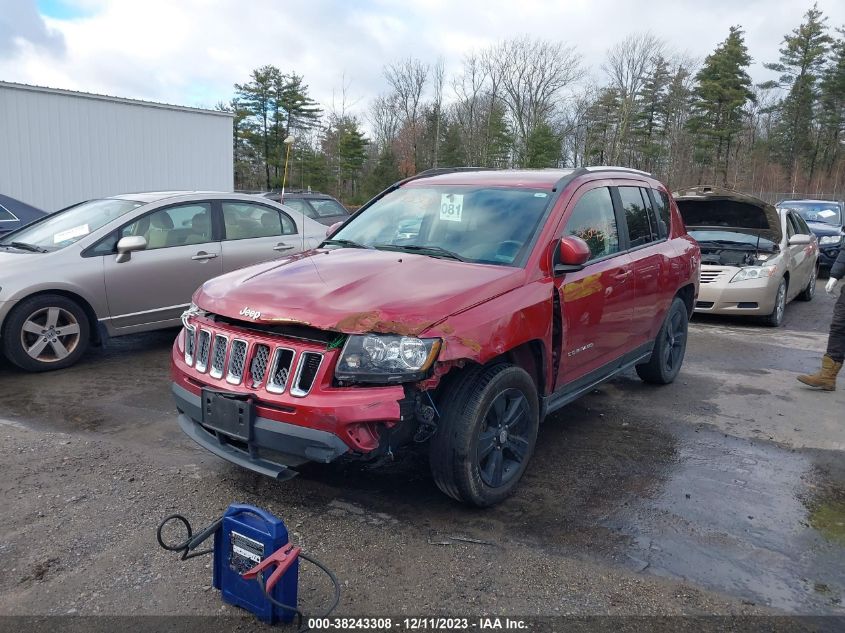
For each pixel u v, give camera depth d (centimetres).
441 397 352
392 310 324
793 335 891
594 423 525
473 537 345
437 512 370
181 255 688
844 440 501
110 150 1759
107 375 611
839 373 694
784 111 5984
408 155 6244
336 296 339
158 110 1850
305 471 416
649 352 574
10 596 288
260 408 331
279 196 1468
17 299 583
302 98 5928
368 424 316
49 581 299
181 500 376
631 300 502
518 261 397
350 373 316
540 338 389
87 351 698
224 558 283
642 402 581
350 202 5294
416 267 384
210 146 2000
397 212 486
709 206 967
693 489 411
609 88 6016
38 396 547
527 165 5450
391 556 325
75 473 406
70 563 313
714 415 552
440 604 289
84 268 622
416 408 329
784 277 967
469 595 296
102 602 285
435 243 436
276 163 5878
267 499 380
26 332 599
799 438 504
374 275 368
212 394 345
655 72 5947
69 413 509
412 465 430
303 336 331
